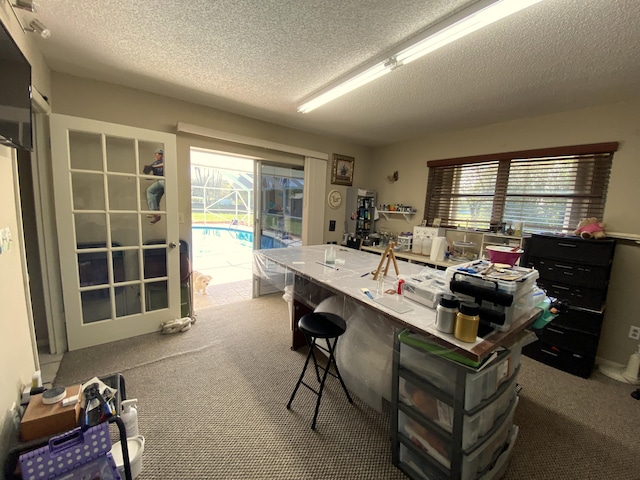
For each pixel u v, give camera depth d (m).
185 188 3.07
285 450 1.52
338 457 1.49
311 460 1.46
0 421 1.17
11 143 1.15
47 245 2.26
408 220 4.26
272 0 1.44
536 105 2.63
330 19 1.58
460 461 1.15
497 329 1.21
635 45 1.64
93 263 2.46
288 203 4.10
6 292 1.34
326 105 2.89
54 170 2.18
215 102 2.99
